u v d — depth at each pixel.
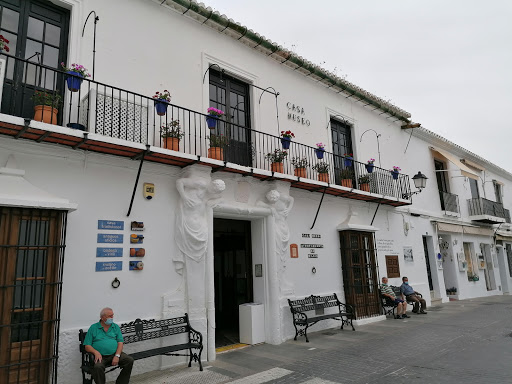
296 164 8.84
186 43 7.54
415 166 13.91
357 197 10.16
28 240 4.94
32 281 4.89
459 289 14.69
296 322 7.83
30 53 5.77
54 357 4.79
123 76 6.50
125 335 5.54
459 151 16.84
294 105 9.61
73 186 5.55
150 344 5.88
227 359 6.51
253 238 8.30
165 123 6.60
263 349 7.16
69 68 5.50
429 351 6.57
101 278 5.60
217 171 7.18
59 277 5.07
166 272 6.32
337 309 9.27
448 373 5.27
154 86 6.88
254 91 8.69
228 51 8.30
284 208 8.28
